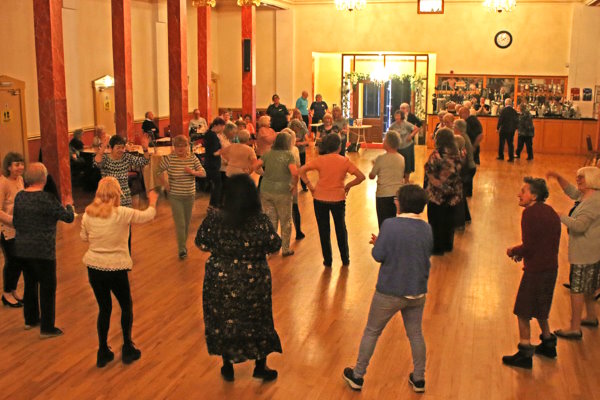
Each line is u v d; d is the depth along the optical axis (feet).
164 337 17.66
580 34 59.21
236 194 13.79
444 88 62.90
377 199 24.06
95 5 47.34
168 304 20.13
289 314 19.36
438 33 62.39
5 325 18.44
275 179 24.52
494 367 16.03
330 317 19.17
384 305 13.96
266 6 61.67
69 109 43.37
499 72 61.72
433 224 25.55
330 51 64.80
